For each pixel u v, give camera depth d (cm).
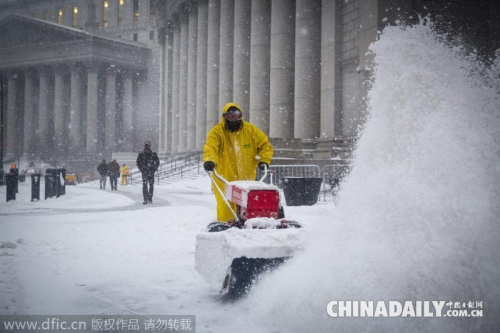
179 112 6556
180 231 998
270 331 355
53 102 11194
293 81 3788
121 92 11012
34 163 8888
